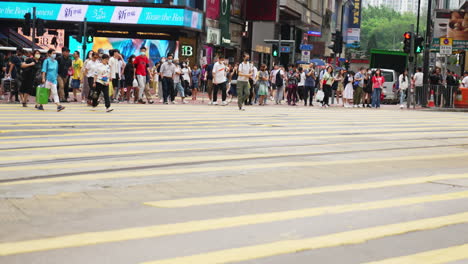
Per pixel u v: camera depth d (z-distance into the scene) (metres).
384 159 10.84
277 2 52.28
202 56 44.97
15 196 7.00
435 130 17.31
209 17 45.28
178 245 5.27
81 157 9.93
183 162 9.64
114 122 15.91
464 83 33.00
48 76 19.16
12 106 20.67
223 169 9.12
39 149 10.70
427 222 6.34
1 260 4.77
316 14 69.69
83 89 24.16
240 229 5.82
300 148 11.80
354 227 6.03
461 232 6.03
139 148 11.09
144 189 7.58
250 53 54.56
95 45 43.59
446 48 34.84
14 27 44.72
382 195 7.65
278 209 6.70
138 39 43.19
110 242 5.31
